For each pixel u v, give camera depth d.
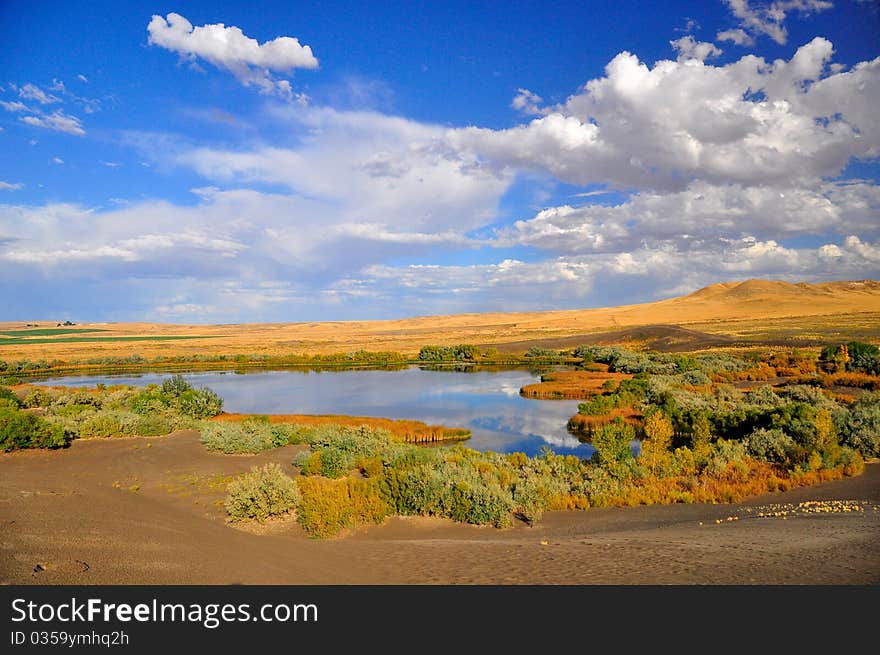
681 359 61.69
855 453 21.92
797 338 86.56
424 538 13.87
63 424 26.80
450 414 42.09
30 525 8.91
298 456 22.41
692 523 14.89
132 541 8.90
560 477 20.56
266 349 121.62
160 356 97.88
